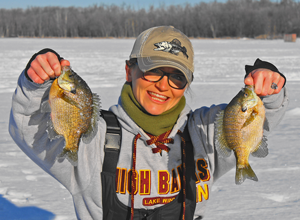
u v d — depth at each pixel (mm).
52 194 3893
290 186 4039
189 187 1979
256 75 1678
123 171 1925
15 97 1632
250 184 4141
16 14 110500
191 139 2055
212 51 30469
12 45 38906
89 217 1994
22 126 1688
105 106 8305
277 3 118562
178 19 103438
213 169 2105
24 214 3406
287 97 1869
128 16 105875
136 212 1910
